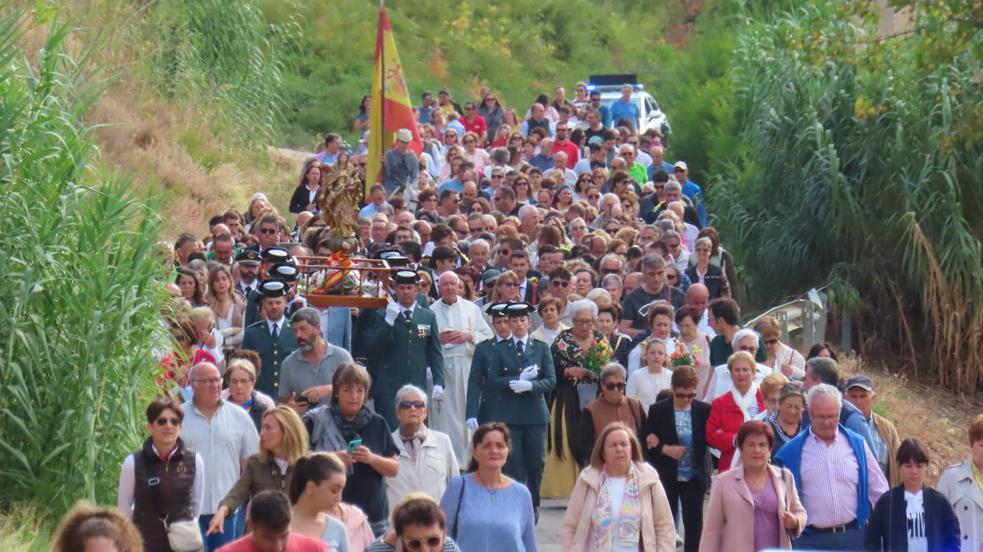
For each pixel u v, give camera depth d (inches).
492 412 1315.2
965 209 2178.9
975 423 1055.6
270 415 965.2
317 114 3914.9
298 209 2310.5
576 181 2511.1
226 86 2719.0
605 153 2733.8
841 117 2261.3
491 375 1321.4
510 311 1327.5
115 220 1202.6
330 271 1298.0
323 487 837.8
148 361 1185.4
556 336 1438.2
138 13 2576.3
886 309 2234.3
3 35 1309.1
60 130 1259.8
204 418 1042.1
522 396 1314.0
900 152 2172.7
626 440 996.6
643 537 991.0
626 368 1470.2
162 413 938.1
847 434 1074.7
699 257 1814.7
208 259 1642.5
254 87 2763.3
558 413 1387.8
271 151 2933.1
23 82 1314.0
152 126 2453.2
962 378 2172.7
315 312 1228.5
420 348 1369.3
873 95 2235.5
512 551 927.0
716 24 3833.7
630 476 997.8
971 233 2177.7
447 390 1443.2
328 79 4156.0
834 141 2267.5
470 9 4958.2
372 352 1364.4
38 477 1129.4
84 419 1124.5
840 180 2199.8
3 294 1155.3
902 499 1015.0
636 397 1370.6
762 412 1226.6
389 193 2356.1
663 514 1001.5
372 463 1013.2
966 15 1772.9
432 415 1433.3
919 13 1921.8
